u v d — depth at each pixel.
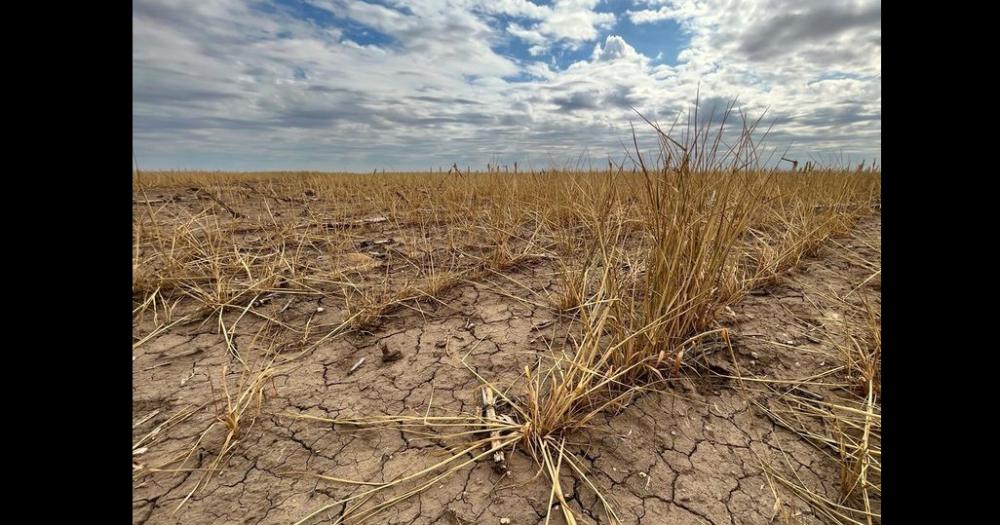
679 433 1.39
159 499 1.15
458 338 2.01
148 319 2.13
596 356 1.75
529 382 1.37
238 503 1.15
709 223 1.72
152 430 1.38
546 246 3.31
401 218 4.48
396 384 1.67
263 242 3.40
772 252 2.78
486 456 1.30
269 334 2.05
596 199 2.57
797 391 1.60
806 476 1.25
